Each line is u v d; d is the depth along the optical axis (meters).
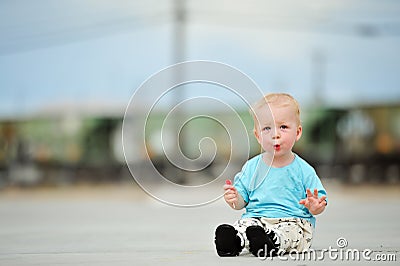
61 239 8.86
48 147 40.66
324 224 11.29
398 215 13.98
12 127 41.22
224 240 6.02
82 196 29.11
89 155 39.88
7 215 15.70
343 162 34.91
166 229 10.70
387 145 34.75
